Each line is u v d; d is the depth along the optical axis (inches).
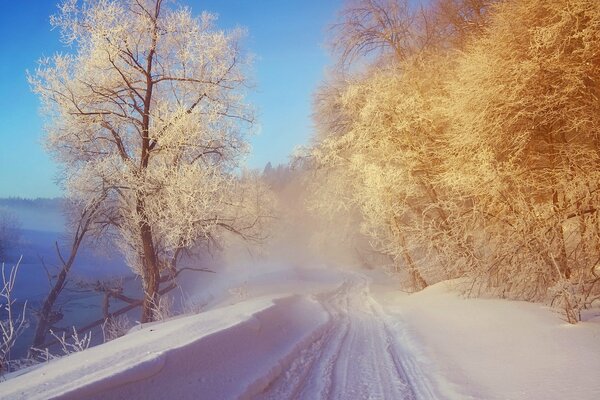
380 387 201.6
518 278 369.4
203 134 606.2
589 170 345.7
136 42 585.0
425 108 569.6
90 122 586.2
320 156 775.1
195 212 572.1
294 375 222.7
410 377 221.0
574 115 354.0
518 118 374.9
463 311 358.6
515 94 362.9
